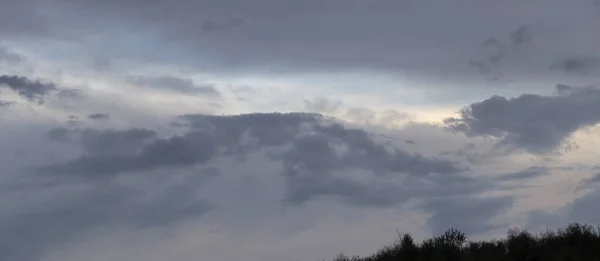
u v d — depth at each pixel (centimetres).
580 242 3247
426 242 3588
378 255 3728
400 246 3644
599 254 3070
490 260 3234
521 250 3209
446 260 3325
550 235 3391
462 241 3550
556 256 3114
